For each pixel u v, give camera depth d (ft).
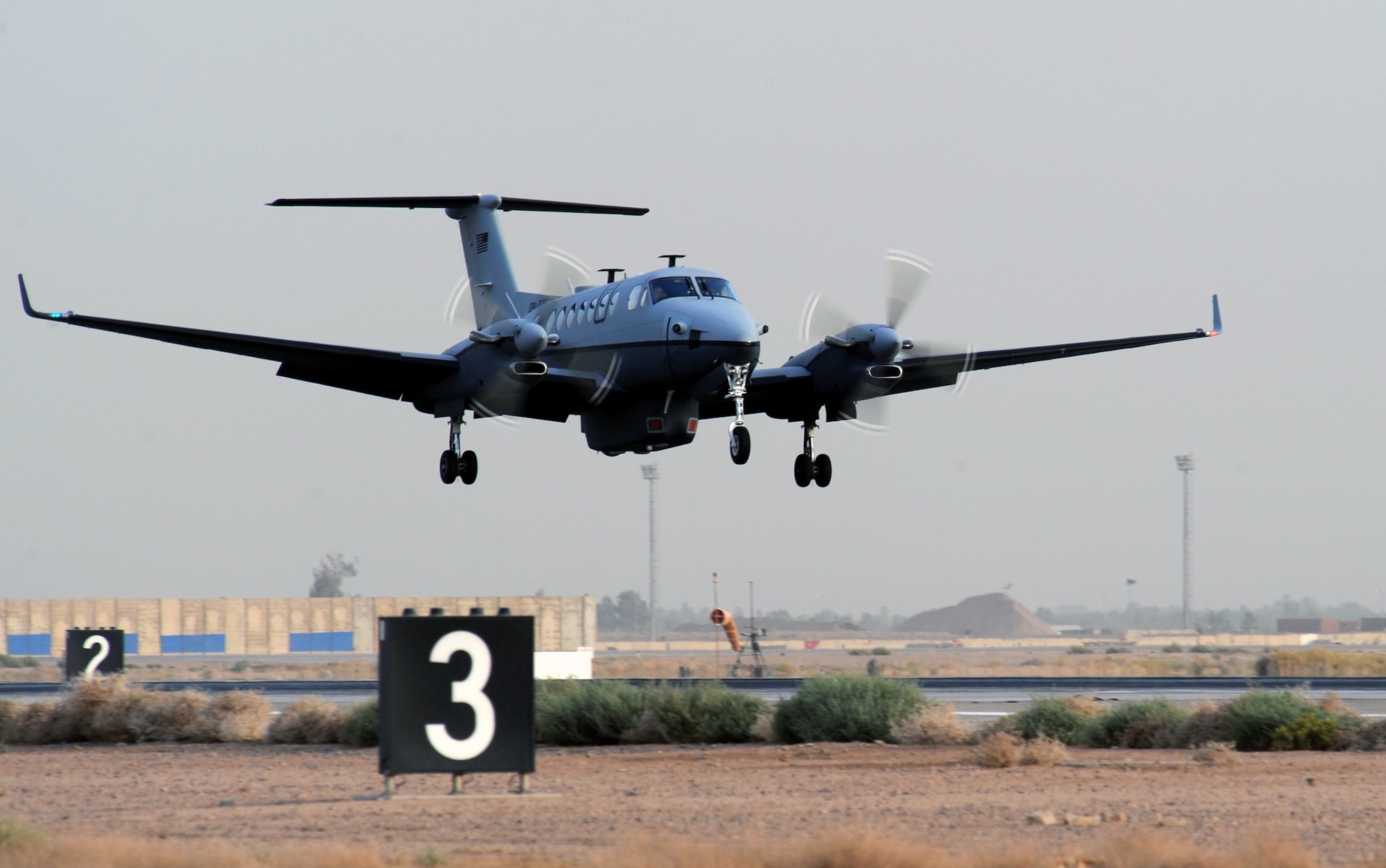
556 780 191.31
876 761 215.31
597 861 120.57
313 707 272.72
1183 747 239.09
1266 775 188.85
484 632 165.37
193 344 319.47
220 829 145.59
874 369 320.91
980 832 139.74
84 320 300.40
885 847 118.01
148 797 175.73
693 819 149.89
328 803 166.20
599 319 333.01
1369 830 139.13
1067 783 181.88
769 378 329.11
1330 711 257.55
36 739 273.54
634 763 216.54
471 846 132.87
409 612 164.86
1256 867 116.67
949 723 247.50
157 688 466.70
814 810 156.76
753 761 217.15
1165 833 137.39
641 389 325.62
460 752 164.25
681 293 315.58
